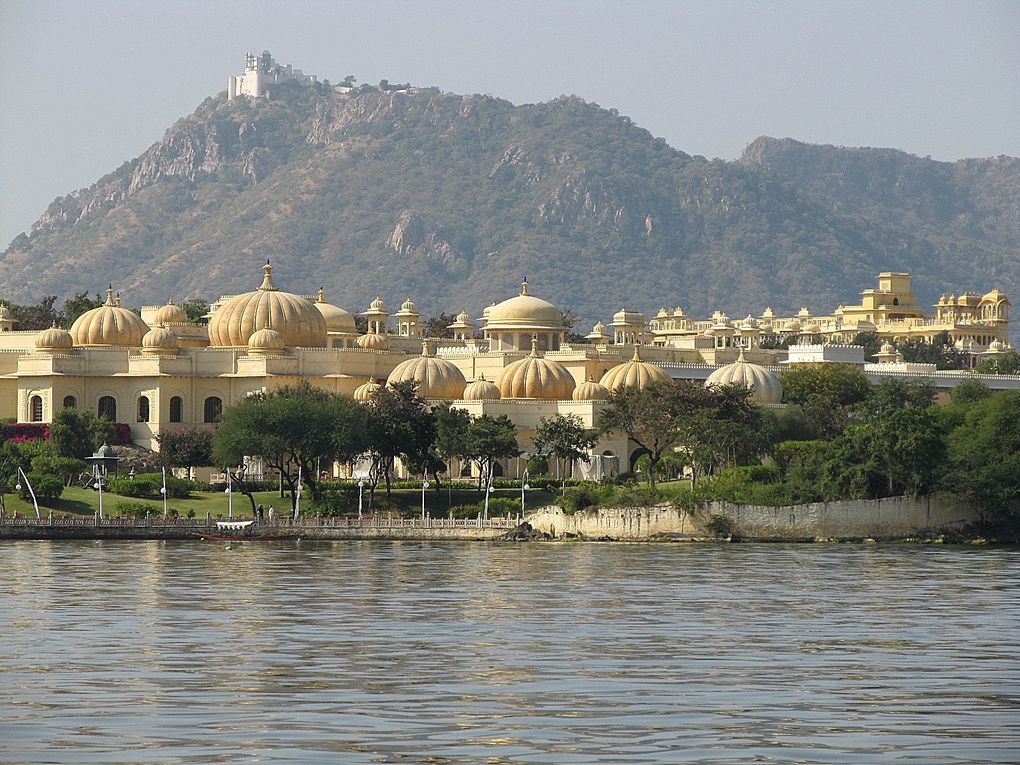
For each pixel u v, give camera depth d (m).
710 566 199.88
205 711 101.81
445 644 130.88
